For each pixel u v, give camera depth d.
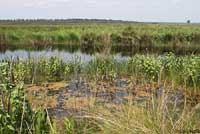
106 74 11.99
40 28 44.25
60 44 34.03
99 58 13.73
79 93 9.52
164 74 11.45
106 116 5.44
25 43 32.88
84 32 35.09
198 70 10.55
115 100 8.14
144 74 11.48
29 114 5.13
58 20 135.88
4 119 4.88
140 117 4.89
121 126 4.66
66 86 10.95
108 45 19.25
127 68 13.47
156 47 32.19
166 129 4.52
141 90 9.34
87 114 6.23
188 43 33.41
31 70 12.34
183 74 10.95
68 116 6.82
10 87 5.21
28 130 4.97
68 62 14.17
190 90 9.76
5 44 32.34
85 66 13.57
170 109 5.75
